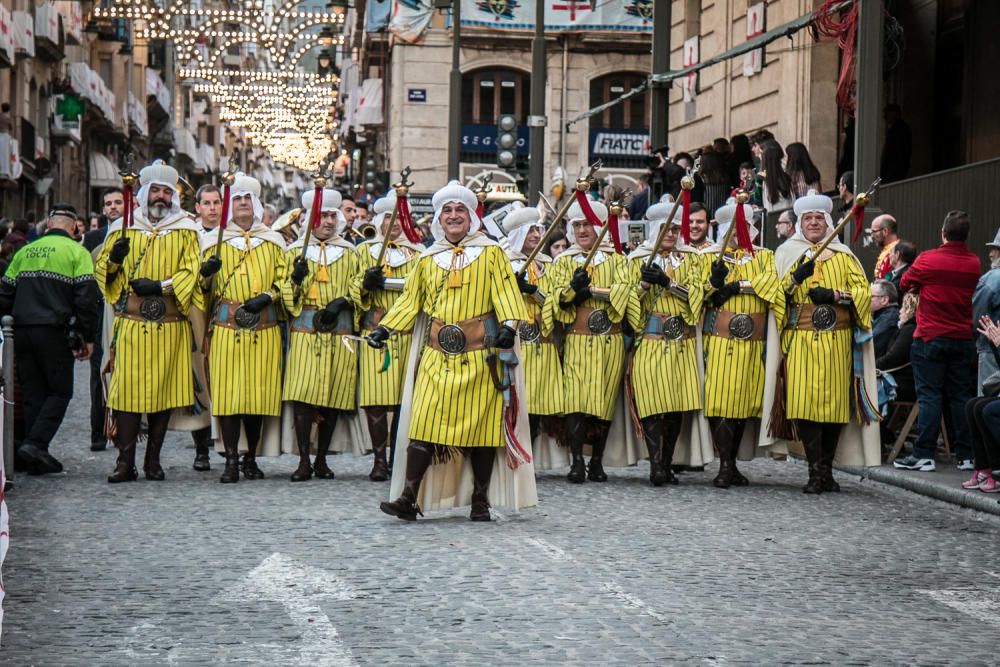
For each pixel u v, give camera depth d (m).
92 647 6.71
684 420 13.16
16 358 13.05
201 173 92.12
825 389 12.41
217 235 12.52
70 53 56.03
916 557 9.50
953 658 6.82
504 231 13.50
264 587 8.02
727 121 28.00
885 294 14.73
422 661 6.49
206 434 13.42
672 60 31.28
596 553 9.19
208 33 32.81
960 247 13.46
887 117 20.48
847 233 16.75
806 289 12.56
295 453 12.92
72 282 13.02
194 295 12.45
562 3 41.56
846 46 19.84
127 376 12.38
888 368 14.33
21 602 7.63
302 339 12.69
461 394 10.12
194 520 10.31
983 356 12.81
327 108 55.41
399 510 10.22
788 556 9.32
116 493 11.74
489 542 9.51
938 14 23.23
